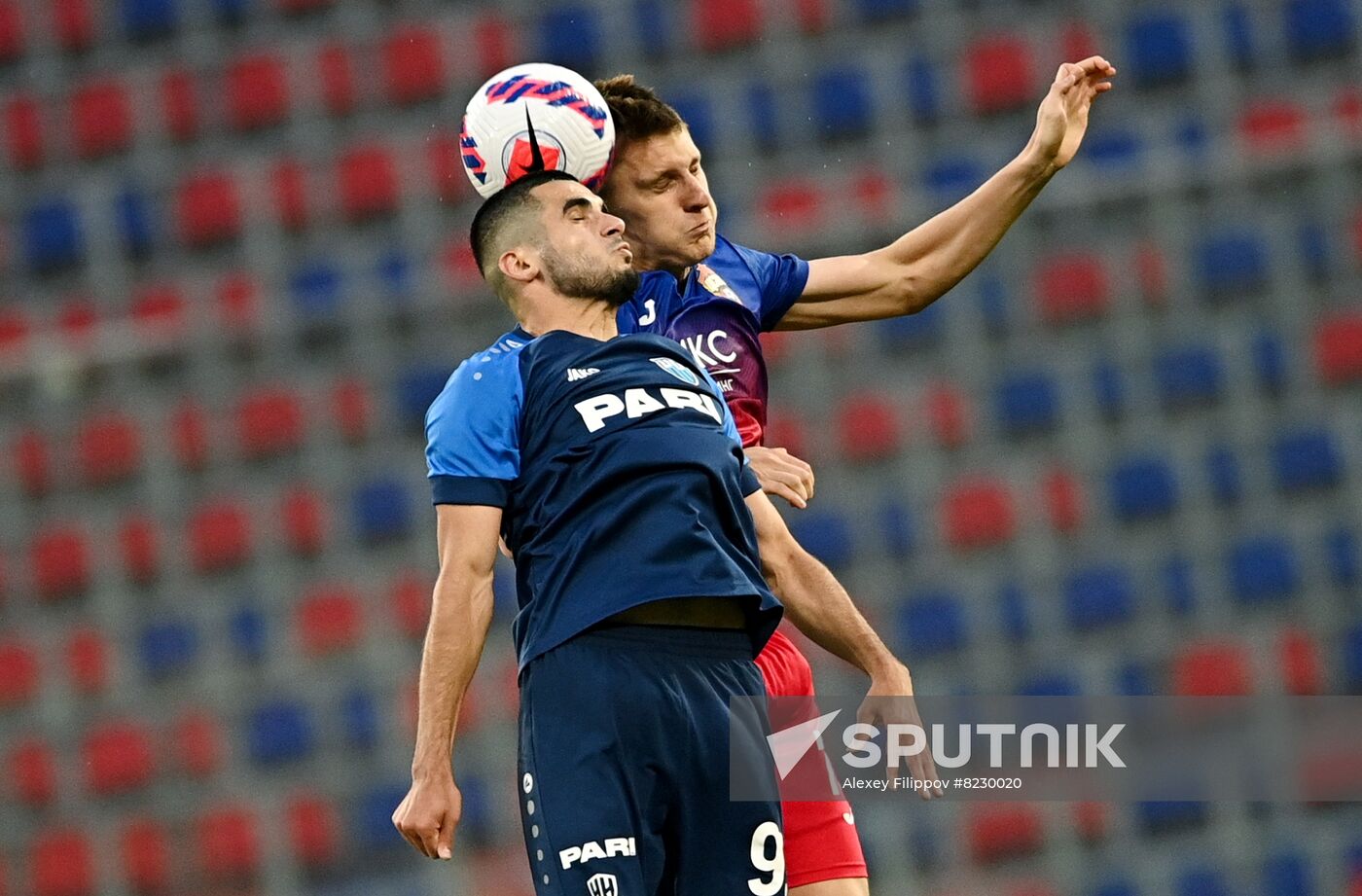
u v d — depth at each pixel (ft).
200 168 140.26
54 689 120.57
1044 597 117.60
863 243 117.80
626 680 30.66
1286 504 118.83
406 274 131.85
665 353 32.89
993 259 122.93
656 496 31.09
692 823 31.19
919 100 136.15
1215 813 107.34
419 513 120.88
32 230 138.62
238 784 117.70
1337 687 114.11
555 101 34.99
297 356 122.72
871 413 120.57
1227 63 132.98
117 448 122.93
